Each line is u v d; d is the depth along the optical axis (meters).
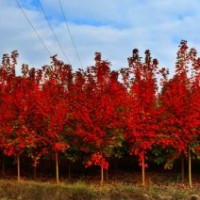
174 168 28.92
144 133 22.41
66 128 23.44
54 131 23.09
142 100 22.28
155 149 24.05
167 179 25.41
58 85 23.78
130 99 22.36
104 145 22.92
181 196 19.92
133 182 24.53
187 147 23.28
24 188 20.81
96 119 22.31
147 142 22.50
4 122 23.86
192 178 25.88
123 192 20.28
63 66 23.98
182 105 22.27
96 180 25.38
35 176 26.23
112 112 22.14
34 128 23.78
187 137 22.59
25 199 19.81
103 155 23.42
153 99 22.58
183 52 22.38
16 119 23.88
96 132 22.44
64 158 26.52
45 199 19.77
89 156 24.34
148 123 22.42
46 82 23.88
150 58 22.66
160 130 22.66
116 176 26.72
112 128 22.80
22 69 24.62
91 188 21.09
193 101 22.06
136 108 22.25
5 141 23.94
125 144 24.31
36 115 23.53
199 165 28.92
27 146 23.52
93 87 22.59
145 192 20.52
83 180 25.36
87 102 22.53
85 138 22.48
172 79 22.70
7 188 20.94
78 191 20.20
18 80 24.42
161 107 22.56
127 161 29.42
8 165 30.00
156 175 26.91
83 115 22.28
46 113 23.17
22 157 28.42
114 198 19.75
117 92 22.28
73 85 23.34
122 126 22.53
